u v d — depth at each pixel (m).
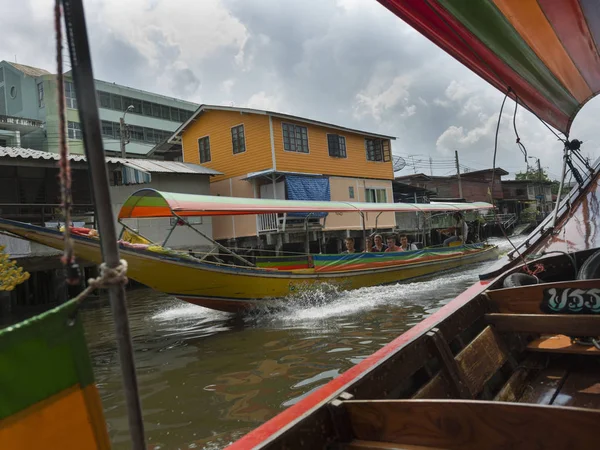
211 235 17.81
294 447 1.87
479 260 17.89
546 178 46.34
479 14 2.99
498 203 39.72
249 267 9.05
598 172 7.02
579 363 3.54
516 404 1.67
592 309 3.30
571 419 1.56
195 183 17.91
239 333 7.81
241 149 18.88
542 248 5.64
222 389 5.09
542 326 3.30
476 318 3.57
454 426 1.78
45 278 14.13
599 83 4.83
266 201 10.34
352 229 20.45
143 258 7.61
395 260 12.72
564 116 5.43
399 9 2.86
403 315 8.42
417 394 2.41
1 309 12.16
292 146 18.58
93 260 7.74
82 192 15.23
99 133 1.15
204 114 20.16
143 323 9.38
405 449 1.85
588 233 5.66
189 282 8.37
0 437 1.08
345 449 1.96
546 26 3.32
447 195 35.12
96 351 7.29
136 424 1.21
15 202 14.40
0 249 8.64
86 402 1.23
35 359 1.14
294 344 6.80
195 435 4.00
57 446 1.17
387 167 23.50
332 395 2.18
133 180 16.61
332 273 10.59
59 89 1.10
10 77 27.39
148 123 30.52
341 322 8.12
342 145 20.97
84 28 1.13
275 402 4.64
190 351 6.84
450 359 2.81
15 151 14.33
